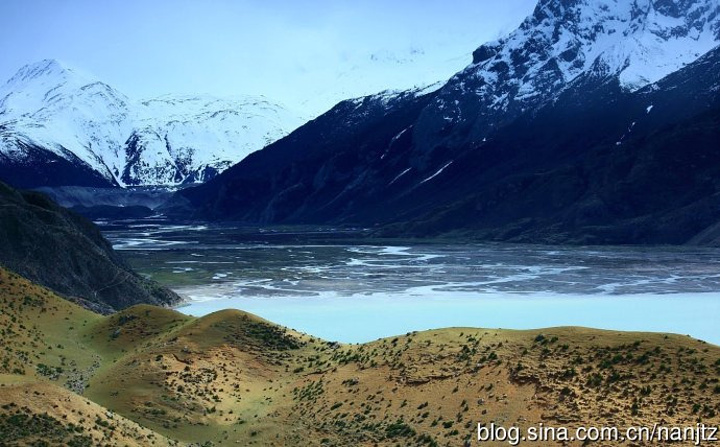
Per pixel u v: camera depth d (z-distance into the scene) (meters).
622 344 46.34
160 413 52.41
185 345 62.31
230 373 59.44
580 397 42.34
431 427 44.16
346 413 49.03
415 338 56.34
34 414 40.59
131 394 54.91
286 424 49.94
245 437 49.34
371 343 60.25
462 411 44.66
